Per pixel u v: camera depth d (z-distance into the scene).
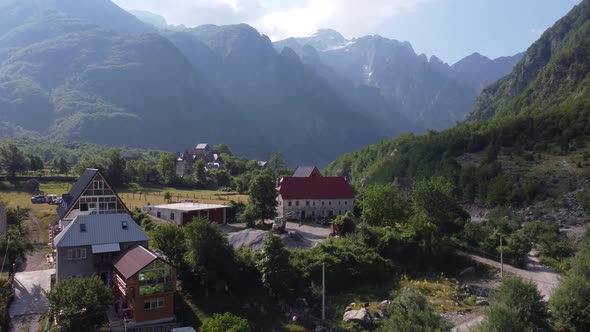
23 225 101.94
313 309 67.94
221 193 167.00
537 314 57.38
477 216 152.88
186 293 68.50
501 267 83.62
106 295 56.16
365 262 79.44
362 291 74.62
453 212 107.31
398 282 78.88
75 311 52.97
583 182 146.62
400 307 53.66
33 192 145.75
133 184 169.38
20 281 71.88
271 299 69.50
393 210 103.25
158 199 143.12
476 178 169.88
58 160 195.88
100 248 66.25
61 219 83.44
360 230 89.19
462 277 84.00
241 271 72.00
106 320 60.12
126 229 70.12
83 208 85.31
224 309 65.69
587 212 128.62
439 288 76.75
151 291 59.44
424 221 92.56
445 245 88.62
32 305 63.50
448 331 52.38
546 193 146.62
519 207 146.38
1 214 92.38
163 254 70.69
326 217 122.25
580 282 58.41
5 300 60.00
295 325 63.47
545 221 129.25
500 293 59.62
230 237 89.56
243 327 49.72
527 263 93.88
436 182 112.19
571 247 97.31
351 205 124.38
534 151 186.00
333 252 79.94
